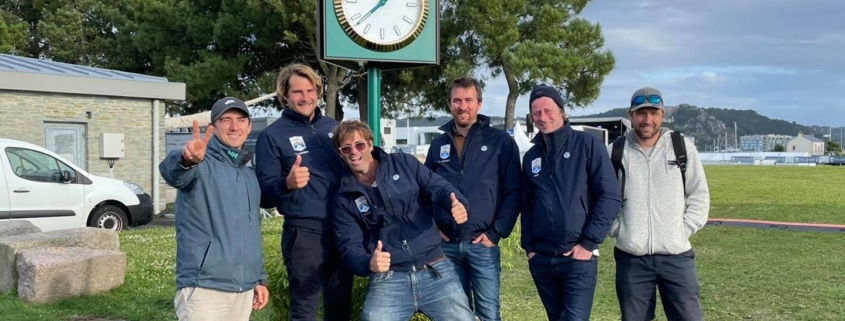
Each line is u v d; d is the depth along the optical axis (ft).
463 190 13.53
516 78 64.80
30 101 45.34
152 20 66.54
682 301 12.91
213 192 11.31
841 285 22.39
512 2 63.82
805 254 28.73
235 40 65.82
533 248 13.30
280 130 13.01
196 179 11.20
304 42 63.82
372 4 17.63
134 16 69.15
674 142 12.94
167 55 65.77
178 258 11.41
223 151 11.60
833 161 181.47
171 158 10.96
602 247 31.81
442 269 12.44
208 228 11.28
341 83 67.21
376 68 18.33
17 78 44.14
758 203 53.57
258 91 65.36
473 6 64.08
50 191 34.94
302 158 12.78
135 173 50.57
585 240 12.53
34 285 20.11
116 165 49.52
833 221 41.27
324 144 13.11
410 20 18.03
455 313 12.33
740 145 523.29
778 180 82.64
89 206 36.42
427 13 18.17
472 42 69.10
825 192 64.54
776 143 433.07
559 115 13.01
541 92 12.95
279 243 16.65
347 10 17.40
